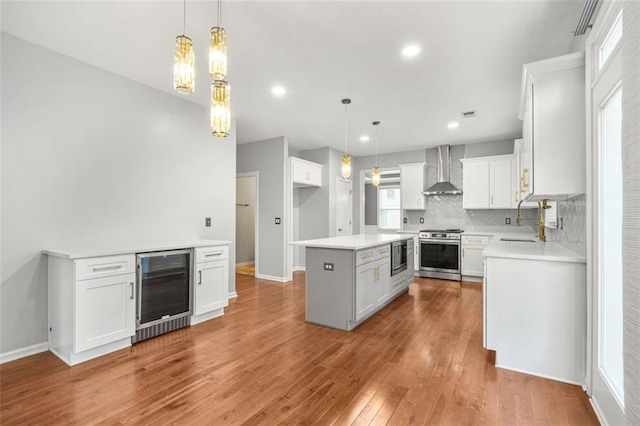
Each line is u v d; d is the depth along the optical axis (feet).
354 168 23.75
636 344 3.48
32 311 8.44
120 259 8.57
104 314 8.21
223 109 6.02
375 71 9.89
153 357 8.19
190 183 12.51
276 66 9.58
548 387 6.77
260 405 6.12
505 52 8.73
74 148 9.23
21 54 8.21
